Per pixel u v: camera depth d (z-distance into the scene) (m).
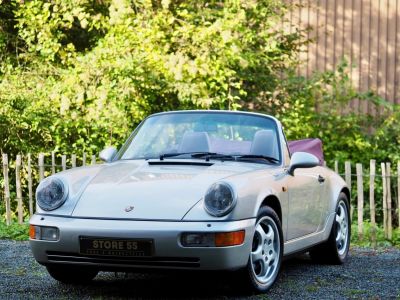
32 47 12.58
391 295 5.88
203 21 12.50
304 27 16.39
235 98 11.93
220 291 5.95
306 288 6.11
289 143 8.43
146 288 6.06
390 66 16.45
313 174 7.02
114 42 12.11
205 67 11.48
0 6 13.11
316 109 14.96
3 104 11.99
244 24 12.80
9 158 12.53
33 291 5.89
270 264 5.95
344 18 16.50
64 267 5.86
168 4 11.87
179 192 5.48
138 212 5.36
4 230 9.64
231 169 5.92
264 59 12.84
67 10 13.02
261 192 5.69
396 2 16.55
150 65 11.62
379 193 13.30
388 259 7.90
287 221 6.26
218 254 5.21
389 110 15.46
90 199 5.56
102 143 12.16
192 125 6.62
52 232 5.47
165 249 5.23
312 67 16.48
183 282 6.34
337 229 7.63
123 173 5.91
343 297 5.77
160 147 6.52
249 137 6.51
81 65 11.72
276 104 13.75
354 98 14.95
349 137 14.23
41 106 11.98
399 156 13.89
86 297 5.65
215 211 5.28
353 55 16.50
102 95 11.28
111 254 5.34
